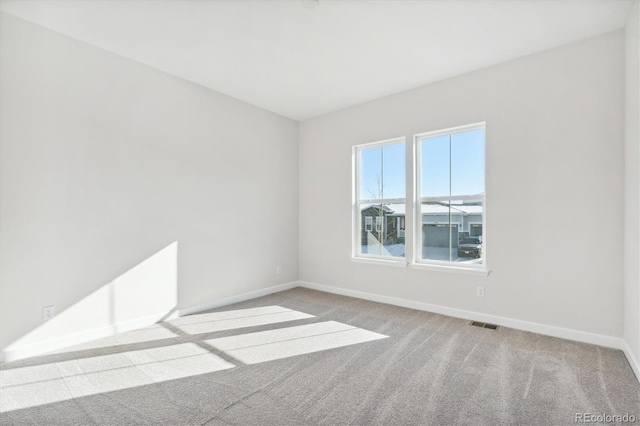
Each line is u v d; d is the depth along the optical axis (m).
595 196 2.73
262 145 4.54
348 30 2.69
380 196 4.30
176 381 2.19
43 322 2.64
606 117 2.68
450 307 3.58
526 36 2.75
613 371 2.28
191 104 3.70
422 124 3.79
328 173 4.73
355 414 1.82
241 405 1.91
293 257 5.00
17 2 2.32
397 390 2.07
